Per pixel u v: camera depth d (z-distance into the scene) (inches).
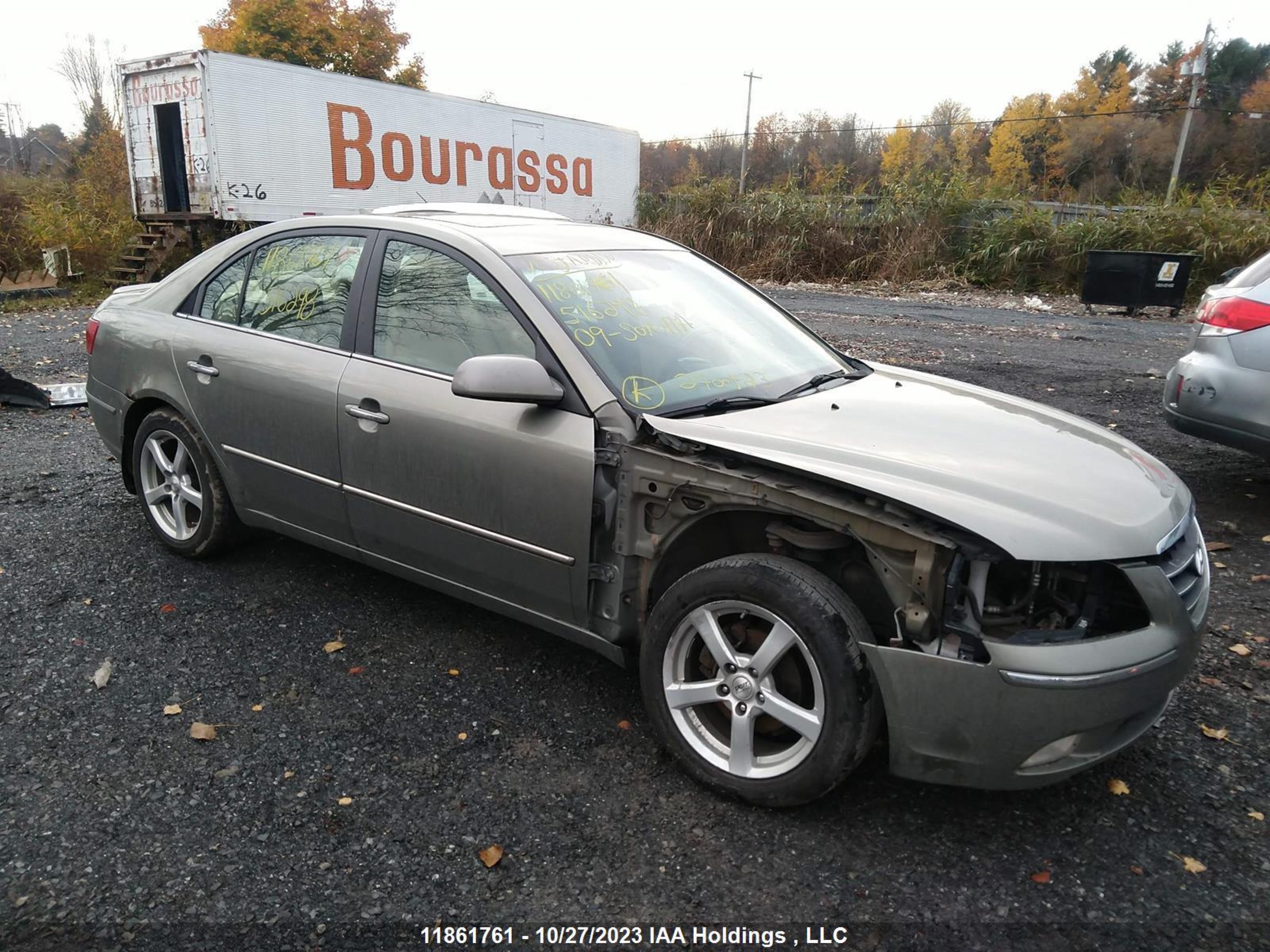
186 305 164.2
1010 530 92.0
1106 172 1785.2
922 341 438.6
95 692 126.9
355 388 134.3
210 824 101.2
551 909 90.1
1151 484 110.2
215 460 159.0
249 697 126.7
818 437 109.7
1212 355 195.3
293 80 603.8
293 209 620.7
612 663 137.6
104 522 190.4
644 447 110.3
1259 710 126.7
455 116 716.0
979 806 106.4
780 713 101.5
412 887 92.7
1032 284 716.7
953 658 92.6
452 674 134.0
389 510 133.8
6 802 103.8
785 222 808.9
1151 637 95.7
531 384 111.0
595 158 860.0
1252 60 2266.2
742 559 104.1
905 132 2014.0
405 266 136.6
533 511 117.3
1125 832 102.1
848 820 103.8
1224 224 658.8
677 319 135.6
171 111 617.6
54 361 375.9
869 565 104.6
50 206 689.0
